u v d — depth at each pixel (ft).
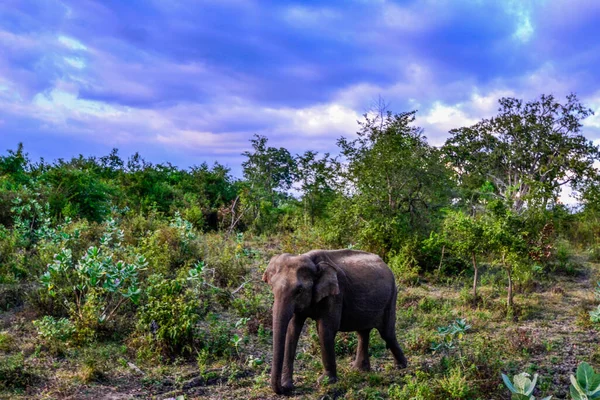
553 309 37.35
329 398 21.79
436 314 34.91
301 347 28.43
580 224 71.15
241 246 47.75
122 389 22.35
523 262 39.55
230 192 82.12
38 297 30.73
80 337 26.45
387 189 52.54
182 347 26.09
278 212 78.33
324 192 68.23
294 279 21.27
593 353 27.48
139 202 70.23
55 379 22.71
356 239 51.29
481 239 37.91
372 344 28.35
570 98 136.15
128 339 27.20
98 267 27.84
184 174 85.20
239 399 21.66
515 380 12.77
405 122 55.26
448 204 56.08
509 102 141.28
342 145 54.95
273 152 119.14
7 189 52.70
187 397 21.89
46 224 41.96
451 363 25.07
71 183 55.47
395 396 21.40
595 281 46.01
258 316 32.07
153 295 30.86
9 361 23.36
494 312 35.86
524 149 138.31
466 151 145.38
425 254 48.21
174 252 41.93
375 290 24.20
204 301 33.81
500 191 132.26
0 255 37.65
